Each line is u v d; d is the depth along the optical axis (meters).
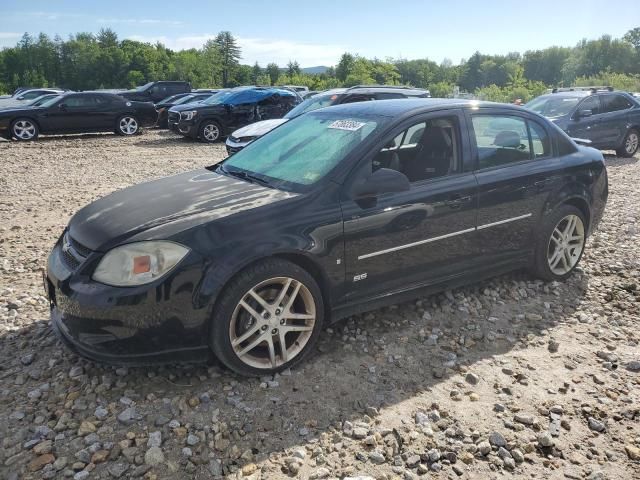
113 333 2.95
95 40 126.19
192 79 118.19
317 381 3.31
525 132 4.54
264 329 3.28
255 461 2.65
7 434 2.79
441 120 4.06
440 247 3.96
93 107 17.62
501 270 4.47
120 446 2.71
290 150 4.06
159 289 2.94
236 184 3.76
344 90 12.18
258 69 131.12
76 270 3.09
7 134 16.41
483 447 2.76
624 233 6.44
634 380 3.40
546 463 2.69
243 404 3.06
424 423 2.95
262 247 3.14
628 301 4.52
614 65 129.50
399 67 130.25
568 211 4.70
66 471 2.54
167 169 11.28
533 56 153.88
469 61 153.50
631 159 12.72
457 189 3.97
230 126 16.70
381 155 3.87
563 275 4.87
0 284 4.76
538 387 3.31
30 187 9.17
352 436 2.84
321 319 3.47
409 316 4.18
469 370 3.48
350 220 3.46
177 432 2.82
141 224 3.17
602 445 2.83
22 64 118.38
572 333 3.99
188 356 3.11
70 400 3.06
